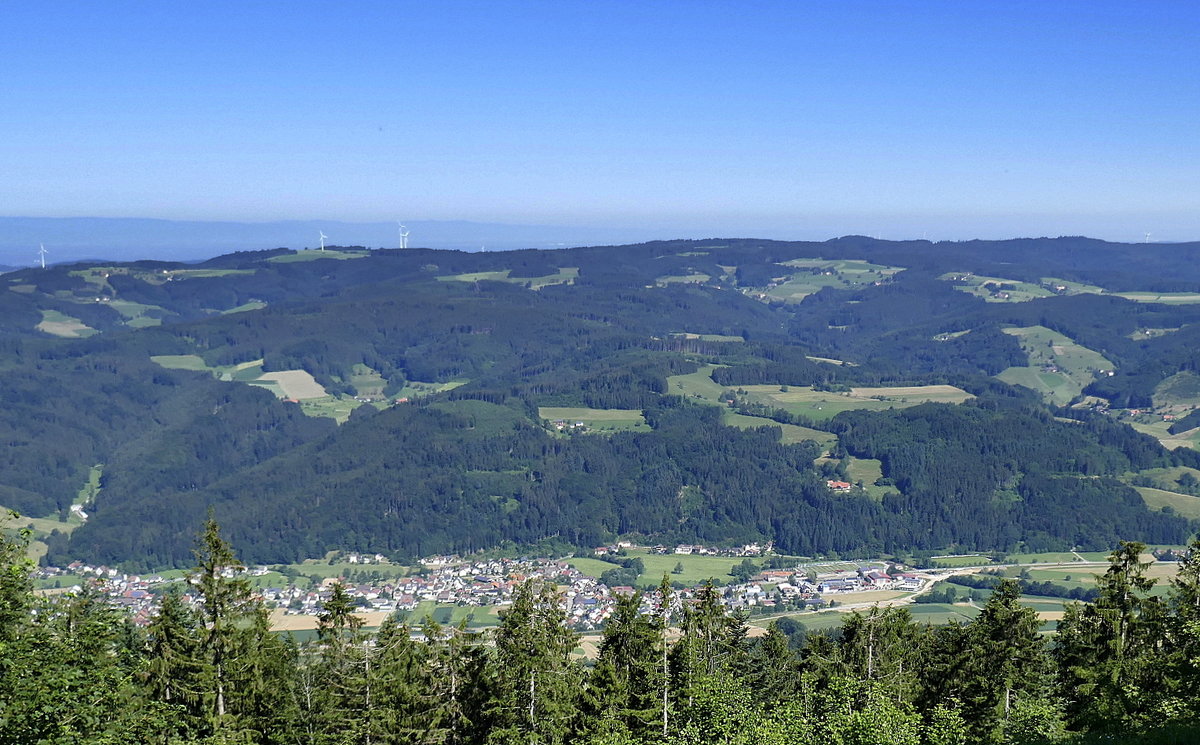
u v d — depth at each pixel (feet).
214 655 162.30
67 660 117.50
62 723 111.24
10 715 105.29
